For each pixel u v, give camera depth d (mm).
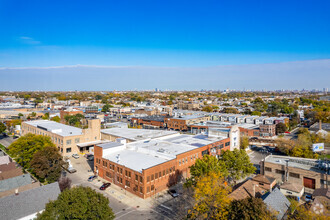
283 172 66938
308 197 57812
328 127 133375
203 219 41500
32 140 76812
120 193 59281
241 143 103312
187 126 150750
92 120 103188
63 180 58656
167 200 55688
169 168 63312
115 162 64125
